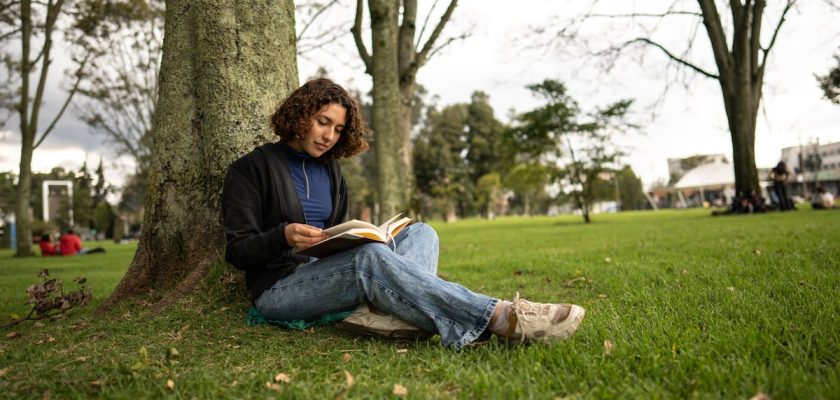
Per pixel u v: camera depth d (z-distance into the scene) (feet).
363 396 5.10
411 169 33.53
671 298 9.75
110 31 52.34
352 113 8.07
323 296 7.35
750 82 57.57
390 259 6.91
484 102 198.18
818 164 122.93
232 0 10.51
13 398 5.42
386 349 6.93
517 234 47.06
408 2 32.83
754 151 57.47
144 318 8.79
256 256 7.14
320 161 8.50
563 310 6.59
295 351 6.88
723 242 21.09
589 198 78.95
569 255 21.06
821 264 12.67
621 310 9.10
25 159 52.44
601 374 5.43
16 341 8.29
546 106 72.08
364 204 175.94
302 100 7.57
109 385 5.75
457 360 6.22
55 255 53.98
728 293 9.61
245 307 9.02
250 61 10.56
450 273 18.42
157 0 52.65
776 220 35.88
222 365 6.36
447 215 189.98
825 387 4.50
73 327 8.91
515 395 4.98
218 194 10.36
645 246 22.29
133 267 10.70
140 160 70.59
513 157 81.15
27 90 51.85
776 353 5.88
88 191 174.29
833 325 6.59
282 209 7.77
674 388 4.92
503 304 6.73
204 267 9.92
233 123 10.37
